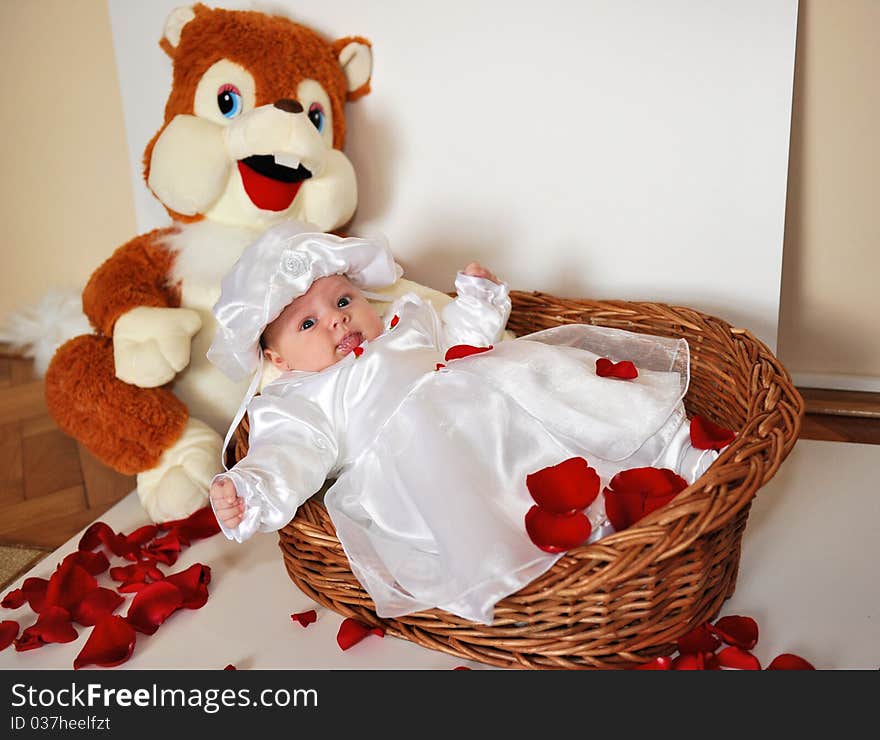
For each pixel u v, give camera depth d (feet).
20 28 7.29
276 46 5.25
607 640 3.51
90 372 4.99
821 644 3.79
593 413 4.19
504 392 4.28
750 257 5.67
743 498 3.41
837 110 5.90
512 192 5.92
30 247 7.95
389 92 5.91
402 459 4.18
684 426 4.21
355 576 3.85
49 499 5.73
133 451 4.97
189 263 5.21
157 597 4.16
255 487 3.97
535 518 3.64
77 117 7.45
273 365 4.93
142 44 6.11
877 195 6.02
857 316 6.31
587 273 5.96
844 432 5.96
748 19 5.30
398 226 6.19
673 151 5.60
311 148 5.09
